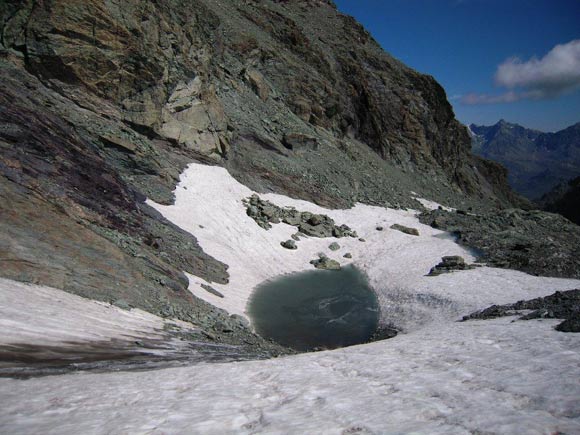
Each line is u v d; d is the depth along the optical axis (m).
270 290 29.69
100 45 31.94
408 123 81.56
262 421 5.64
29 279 13.46
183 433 5.14
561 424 5.01
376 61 90.06
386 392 7.08
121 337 12.20
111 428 5.19
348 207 49.78
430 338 13.84
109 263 18.12
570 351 9.10
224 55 57.50
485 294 25.98
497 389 6.80
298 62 71.38
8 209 15.70
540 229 54.12
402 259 36.97
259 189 44.19
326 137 64.25
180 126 38.94
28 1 29.52
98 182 24.72
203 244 30.45
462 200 77.12
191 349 13.59
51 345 9.33
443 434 4.94
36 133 22.22
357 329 24.22
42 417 5.45
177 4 42.66
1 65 27.75
